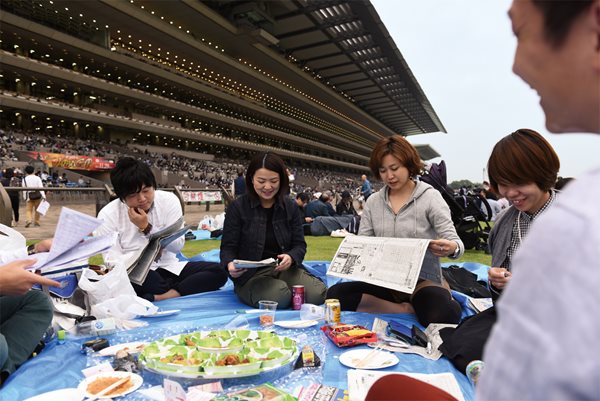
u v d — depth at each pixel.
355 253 2.62
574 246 0.36
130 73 40.44
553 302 0.36
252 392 1.38
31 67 31.12
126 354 1.77
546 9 0.42
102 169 31.36
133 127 41.09
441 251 2.45
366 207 3.09
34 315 1.92
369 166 2.93
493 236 2.39
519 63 0.48
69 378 1.70
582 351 0.34
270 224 3.17
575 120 0.46
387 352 1.92
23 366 1.79
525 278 0.39
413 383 0.77
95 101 40.06
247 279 3.03
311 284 3.04
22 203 14.45
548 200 2.11
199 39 45.12
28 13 31.08
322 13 46.00
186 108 46.34
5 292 1.65
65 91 38.56
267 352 1.77
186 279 3.34
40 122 38.03
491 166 2.08
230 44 46.59
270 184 3.00
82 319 2.32
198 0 37.81
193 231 8.82
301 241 3.22
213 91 48.72
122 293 2.49
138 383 1.56
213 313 2.66
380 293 2.85
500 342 0.40
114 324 2.22
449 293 2.60
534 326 0.37
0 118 35.34
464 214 6.43
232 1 41.50
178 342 1.90
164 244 3.08
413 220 2.80
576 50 0.42
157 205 3.27
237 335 2.00
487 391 0.40
